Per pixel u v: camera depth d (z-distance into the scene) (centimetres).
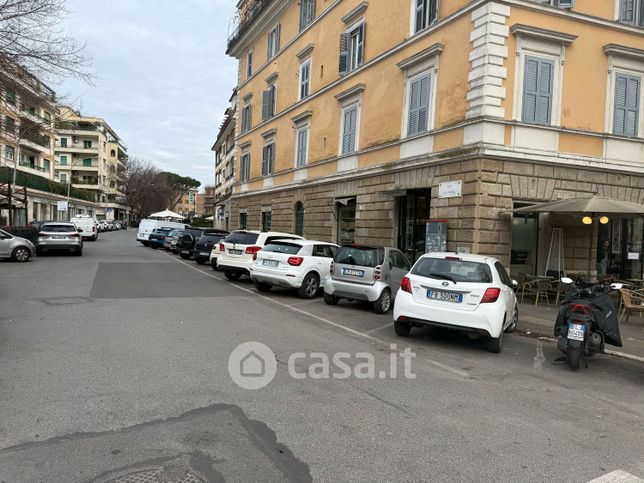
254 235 1580
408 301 801
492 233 1345
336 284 1138
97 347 659
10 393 475
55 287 1230
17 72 1395
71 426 405
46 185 5550
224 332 788
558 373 669
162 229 3456
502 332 771
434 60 1538
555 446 414
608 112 1489
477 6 1367
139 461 350
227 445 381
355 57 2052
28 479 322
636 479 360
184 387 510
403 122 1684
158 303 1055
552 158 1402
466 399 526
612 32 1490
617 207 1178
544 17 1396
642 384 638
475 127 1356
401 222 1752
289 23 2780
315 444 392
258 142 3212
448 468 363
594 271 1506
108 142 9619
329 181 2184
